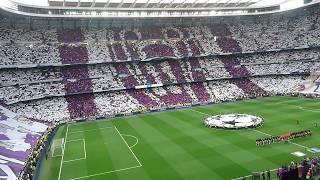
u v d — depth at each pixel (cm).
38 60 8275
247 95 9294
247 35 11306
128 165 4119
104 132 6153
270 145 4428
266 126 5547
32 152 4884
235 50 10581
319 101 7719
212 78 9869
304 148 4181
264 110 7100
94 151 4862
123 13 9994
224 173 3588
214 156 4188
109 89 8669
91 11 9581
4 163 4156
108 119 7588
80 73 8900
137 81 9156
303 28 11006
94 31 10038
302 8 11256
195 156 4259
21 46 8481
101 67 9325
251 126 5538
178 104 8700
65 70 8831
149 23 10888
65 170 4106
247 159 3962
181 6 10081
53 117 7344
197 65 10250
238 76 10094
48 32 9369
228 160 3988
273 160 3853
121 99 8619
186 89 9475
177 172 3738
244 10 11488
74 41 9438
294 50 10688
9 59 7775
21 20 9025
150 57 9706
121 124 6838
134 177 3700
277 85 9800
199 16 10819
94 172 3962
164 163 4084
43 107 7606
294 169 3056
